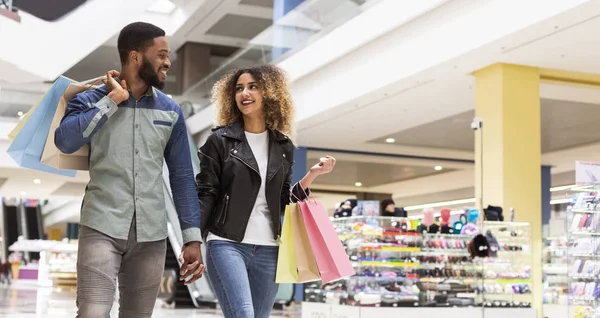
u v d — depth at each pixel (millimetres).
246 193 3484
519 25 9703
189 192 3018
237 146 3523
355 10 13297
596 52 10703
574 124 16406
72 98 2848
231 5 20031
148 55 2861
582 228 7957
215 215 3498
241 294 3355
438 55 11414
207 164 3510
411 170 23375
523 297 9984
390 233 9656
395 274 9609
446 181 25656
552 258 12266
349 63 14062
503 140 11352
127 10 11734
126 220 2805
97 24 11156
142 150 2869
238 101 3582
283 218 3846
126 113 2871
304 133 18016
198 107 20828
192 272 2973
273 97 3584
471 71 11945
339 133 18000
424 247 9742
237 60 18391
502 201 11266
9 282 27516
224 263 3412
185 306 15547
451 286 9719
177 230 14977
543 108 14867
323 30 14461
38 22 10055
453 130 17609
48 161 2953
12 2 9852
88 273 2725
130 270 2873
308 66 14930
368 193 29156
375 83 13172
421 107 14789
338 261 3482
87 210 2805
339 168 23109
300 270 3533
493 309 9828
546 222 21078
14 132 2920
